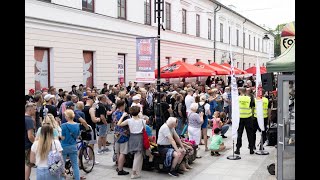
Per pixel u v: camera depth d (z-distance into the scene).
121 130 8.57
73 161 7.52
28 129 7.11
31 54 14.54
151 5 24.42
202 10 34.66
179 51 29.45
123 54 21.34
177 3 28.86
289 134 6.60
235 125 10.19
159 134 8.92
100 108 10.90
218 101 16.73
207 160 10.30
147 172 9.01
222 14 40.84
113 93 15.38
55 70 15.88
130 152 8.49
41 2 15.02
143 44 11.33
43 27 15.18
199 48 34.00
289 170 6.59
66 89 16.55
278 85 6.54
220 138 10.93
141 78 11.41
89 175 8.70
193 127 10.59
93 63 18.72
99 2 18.91
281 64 6.97
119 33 20.61
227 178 8.47
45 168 5.98
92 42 18.38
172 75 17.61
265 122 11.71
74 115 8.38
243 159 10.38
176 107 12.73
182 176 8.68
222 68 24.73
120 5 21.00
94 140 9.97
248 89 11.22
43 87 15.30
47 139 6.00
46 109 10.12
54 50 15.82
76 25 17.16
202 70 19.08
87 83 18.34
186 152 9.08
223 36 41.69
